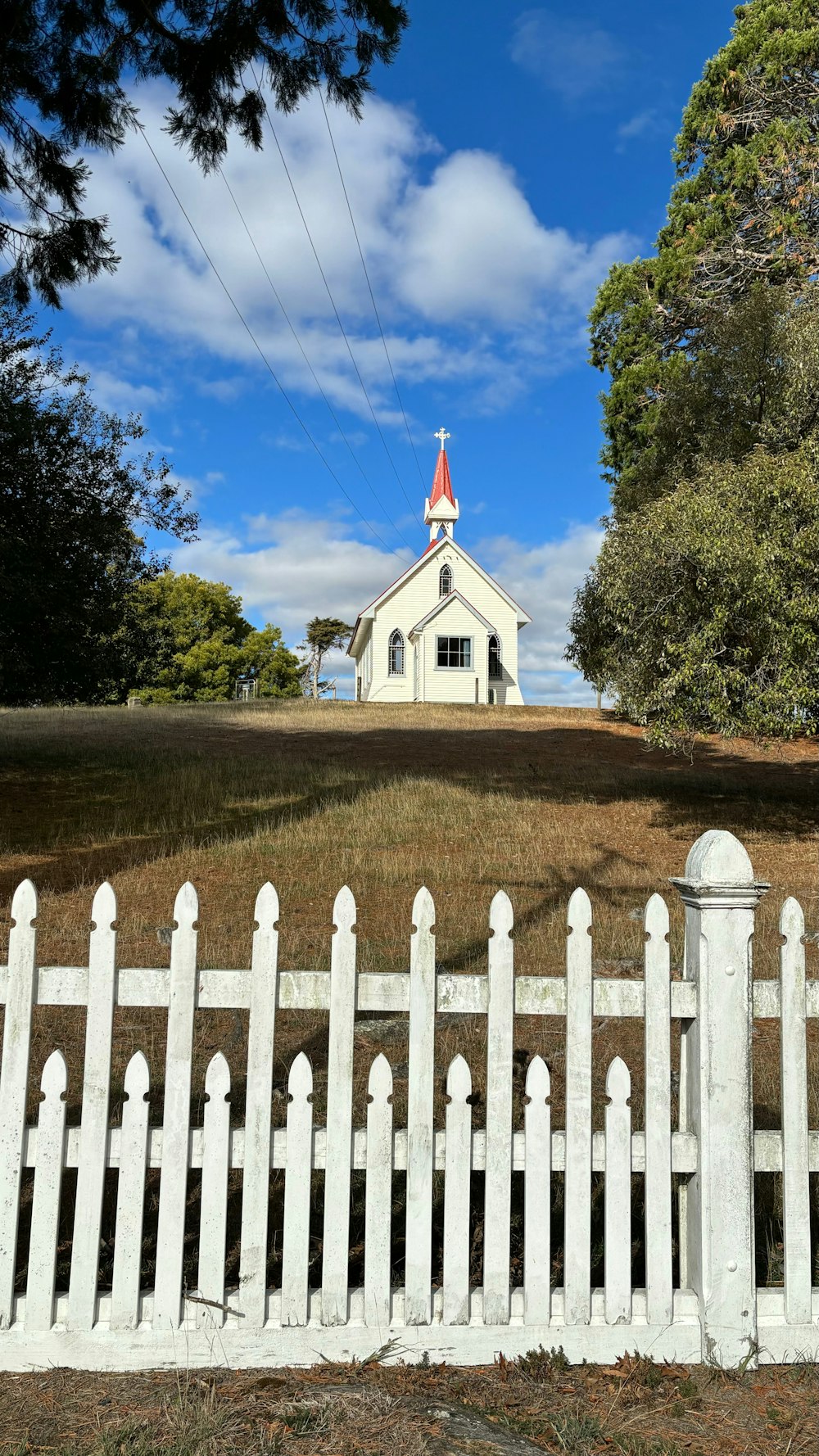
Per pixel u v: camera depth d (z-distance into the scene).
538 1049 5.64
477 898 9.62
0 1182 2.98
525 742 23.55
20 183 9.95
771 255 20.53
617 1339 3.07
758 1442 2.66
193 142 9.42
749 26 21.42
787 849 12.66
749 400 15.63
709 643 12.15
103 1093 2.98
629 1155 3.10
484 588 38.75
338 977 3.02
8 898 8.85
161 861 10.80
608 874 10.95
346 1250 3.02
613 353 22.95
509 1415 2.74
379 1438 2.57
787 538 11.48
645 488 17.42
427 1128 3.04
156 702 55.22
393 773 17.38
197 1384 2.84
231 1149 3.02
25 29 8.85
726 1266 3.08
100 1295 3.03
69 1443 2.52
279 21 8.51
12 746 18.56
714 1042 3.11
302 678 73.06
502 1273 3.04
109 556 15.64
